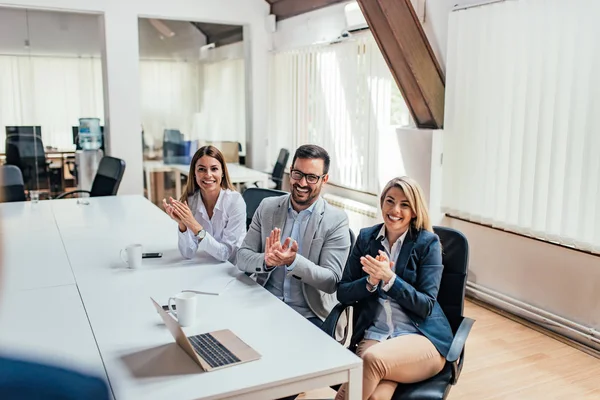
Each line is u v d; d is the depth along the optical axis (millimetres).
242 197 3102
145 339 1872
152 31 6703
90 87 6539
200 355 1740
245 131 7422
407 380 2090
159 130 6926
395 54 4332
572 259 3490
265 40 7180
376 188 5152
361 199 5699
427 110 4457
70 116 6504
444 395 2051
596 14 3168
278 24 7023
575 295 3488
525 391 2916
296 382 1637
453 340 2131
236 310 2146
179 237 2838
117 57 6410
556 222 3516
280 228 2594
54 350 1782
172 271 2650
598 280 3346
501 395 2873
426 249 2297
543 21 3498
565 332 3547
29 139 6387
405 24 4203
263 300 2260
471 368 3162
